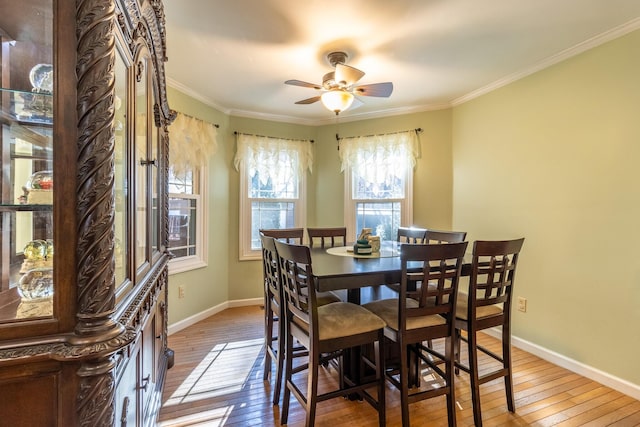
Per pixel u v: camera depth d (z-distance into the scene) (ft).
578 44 7.66
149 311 4.62
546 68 8.59
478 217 10.74
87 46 2.50
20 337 2.44
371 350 7.06
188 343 9.38
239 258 12.92
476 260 5.78
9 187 2.69
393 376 7.23
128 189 3.45
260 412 6.27
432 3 6.15
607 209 7.27
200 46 7.75
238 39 7.43
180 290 10.48
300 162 13.76
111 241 2.63
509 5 6.23
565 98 8.13
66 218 2.51
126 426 3.35
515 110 9.45
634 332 6.81
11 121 2.70
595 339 7.47
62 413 2.50
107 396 2.58
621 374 7.00
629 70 6.88
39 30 2.62
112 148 2.63
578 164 7.83
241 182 12.87
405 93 10.90
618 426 5.92
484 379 6.01
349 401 6.63
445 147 12.00
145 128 4.48
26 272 2.60
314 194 14.03
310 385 5.33
